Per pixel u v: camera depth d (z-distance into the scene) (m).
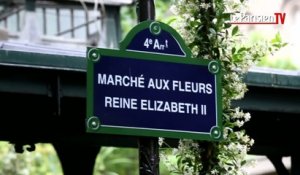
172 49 4.83
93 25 14.82
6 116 7.45
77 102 6.91
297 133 8.56
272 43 5.50
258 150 8.88
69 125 7.93
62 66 6.47
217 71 4.94
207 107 4.86
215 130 4.86
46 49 7.05
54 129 7.93
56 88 6.52
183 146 5.29
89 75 4.53
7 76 6.36
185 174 5.26
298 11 22.28
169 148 5.48
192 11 5.42
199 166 5.29
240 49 5.41
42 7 14.78
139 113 4.62
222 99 5.28
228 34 5.43
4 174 15.48
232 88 5.38
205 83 4.89
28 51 6.36
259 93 7.52
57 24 14.90
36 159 16.30
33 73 6.45
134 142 8.86
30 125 7.80
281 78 7.49
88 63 4.54
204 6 5.37
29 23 14.58
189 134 4.76
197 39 5.39
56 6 14.84
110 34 14.62
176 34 4.86
